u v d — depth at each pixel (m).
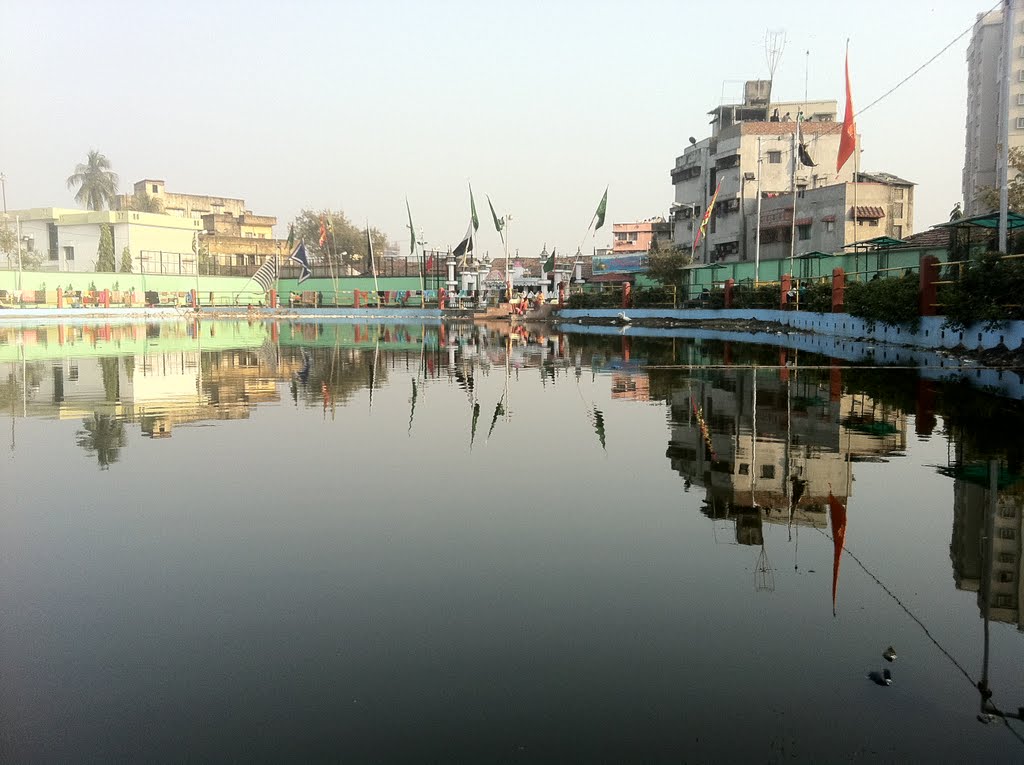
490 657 3.17
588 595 3.79
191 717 2.77
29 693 2.94
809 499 5.47
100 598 3.83
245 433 8.39
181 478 6.32
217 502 5.58
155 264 67.25
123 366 16.70
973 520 4.93
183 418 9.49
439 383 13.31
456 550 4.48
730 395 10.94
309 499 5.64
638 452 7.17
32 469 6.65
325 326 42.38
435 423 9.00
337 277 67.25
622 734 2.62
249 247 78.88
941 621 3.47
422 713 2.77
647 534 4.73
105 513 5.32
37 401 11.04
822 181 49.47
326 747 2.58
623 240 75.44
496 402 10.77
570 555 4.36
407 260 65.56
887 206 42.09
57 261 67.25
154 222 66.94
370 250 62.03
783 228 46.03
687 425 8.57
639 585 3.91
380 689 2.93
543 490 5.83
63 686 2.99
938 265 17.73
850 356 17.12
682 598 3.74
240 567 4.25
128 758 2.53
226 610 3.67
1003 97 15.22
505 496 5.67
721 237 52.19
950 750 2.53
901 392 10.77
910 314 18.50
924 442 7.38
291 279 72.69
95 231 65.81
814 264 34.06
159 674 3.07
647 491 5.76
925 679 2.96
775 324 30.11
